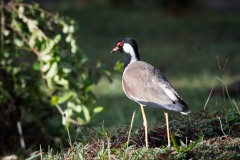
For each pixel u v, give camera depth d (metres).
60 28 13.56
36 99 14.05
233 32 33.53
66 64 12.88
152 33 33.44
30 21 13.09
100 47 29.11
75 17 37.22
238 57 26.39
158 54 27.31
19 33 13.37
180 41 31.30
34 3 13.61
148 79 9.83
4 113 14.02
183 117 11.09
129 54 11.00
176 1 39.50
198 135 10.20
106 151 9.61
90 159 9.58
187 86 20.16
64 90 13.20
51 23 13.58
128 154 9.38
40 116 14.20
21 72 13.86
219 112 10.94
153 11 40.00
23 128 14.14
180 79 21.56
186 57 26.55
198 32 33.69
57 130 14.24
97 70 13.51
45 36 12.79
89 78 13.24
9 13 13.66
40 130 14.16
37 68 12.81
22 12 13.43
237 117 10.60
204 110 11.00
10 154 13.76
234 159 9.08
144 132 10.35
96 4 41.78
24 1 14.96
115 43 30.30
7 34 13.38
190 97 18.11
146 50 28.55
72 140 12.95
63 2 41.91
